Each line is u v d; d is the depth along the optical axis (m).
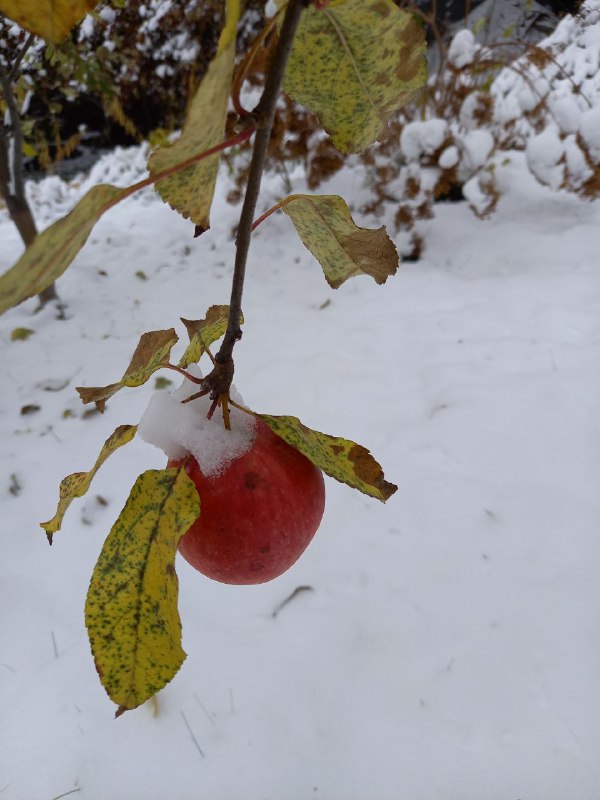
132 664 0.23
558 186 2.05
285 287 2.06
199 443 0.29
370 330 1.74
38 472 1.37
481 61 2.28
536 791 0.79
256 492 0.29
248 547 0.29
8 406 1.59
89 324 1.95
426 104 2.34
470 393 1.43
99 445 1.43
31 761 0.86
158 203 2.99
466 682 0.90
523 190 2.37
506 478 1.21
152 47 2.81
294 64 0.29
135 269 2.29
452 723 0.86
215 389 0.28
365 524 1.15
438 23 2.66
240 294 0.23
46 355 1.79
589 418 1.32
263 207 2.43
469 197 2.12
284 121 2.12
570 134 2.06
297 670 0.94
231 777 0.83
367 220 2.26
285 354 1.67
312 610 1.02
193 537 0.30
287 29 0.18
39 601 1.08
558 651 0.93
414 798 0.80
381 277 0.35
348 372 1.56
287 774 0.83
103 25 2.50
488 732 0.85
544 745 0.83
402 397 1.46
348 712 0.89
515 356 1.54
